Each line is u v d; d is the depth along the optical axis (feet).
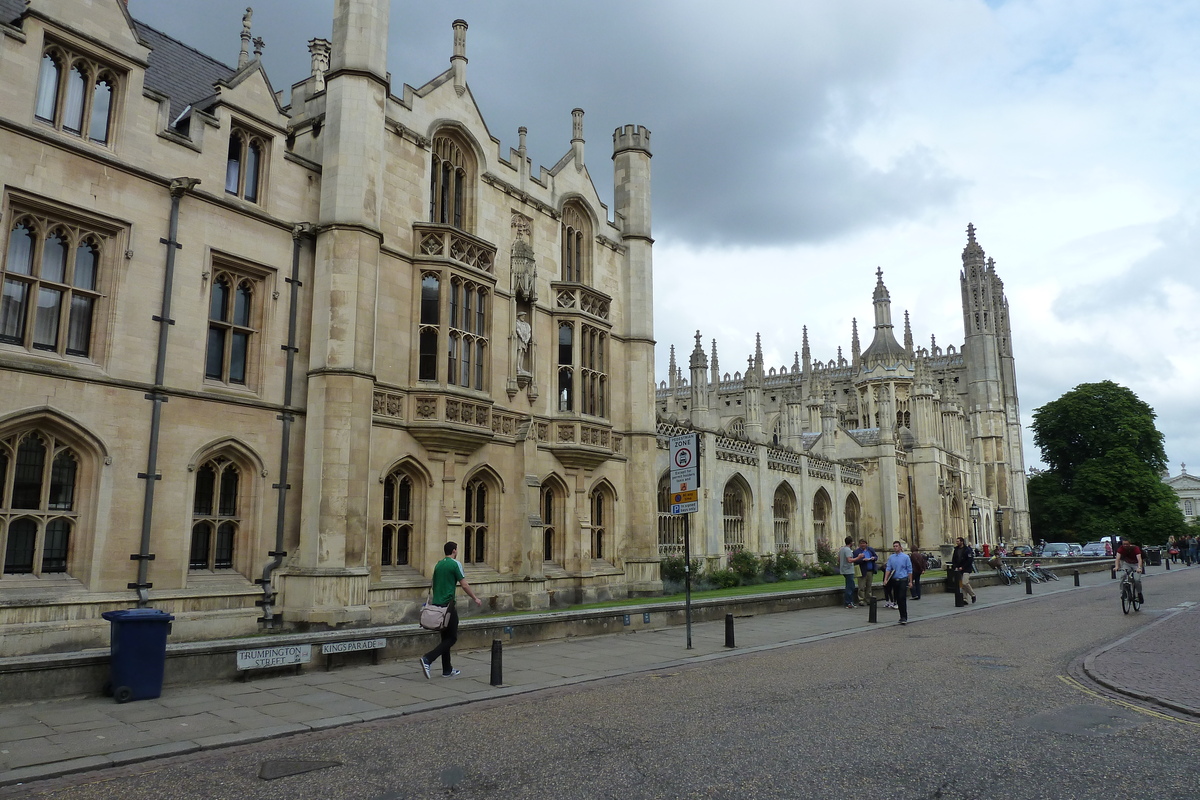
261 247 60.23
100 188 51.08
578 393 85.25
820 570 139.54
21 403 46.57
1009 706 34.83
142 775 25.99
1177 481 494.59
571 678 42.42
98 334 50.80
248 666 40.73
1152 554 194.70
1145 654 48.83
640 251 97.50
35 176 48.03
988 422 297.74
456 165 76.43
